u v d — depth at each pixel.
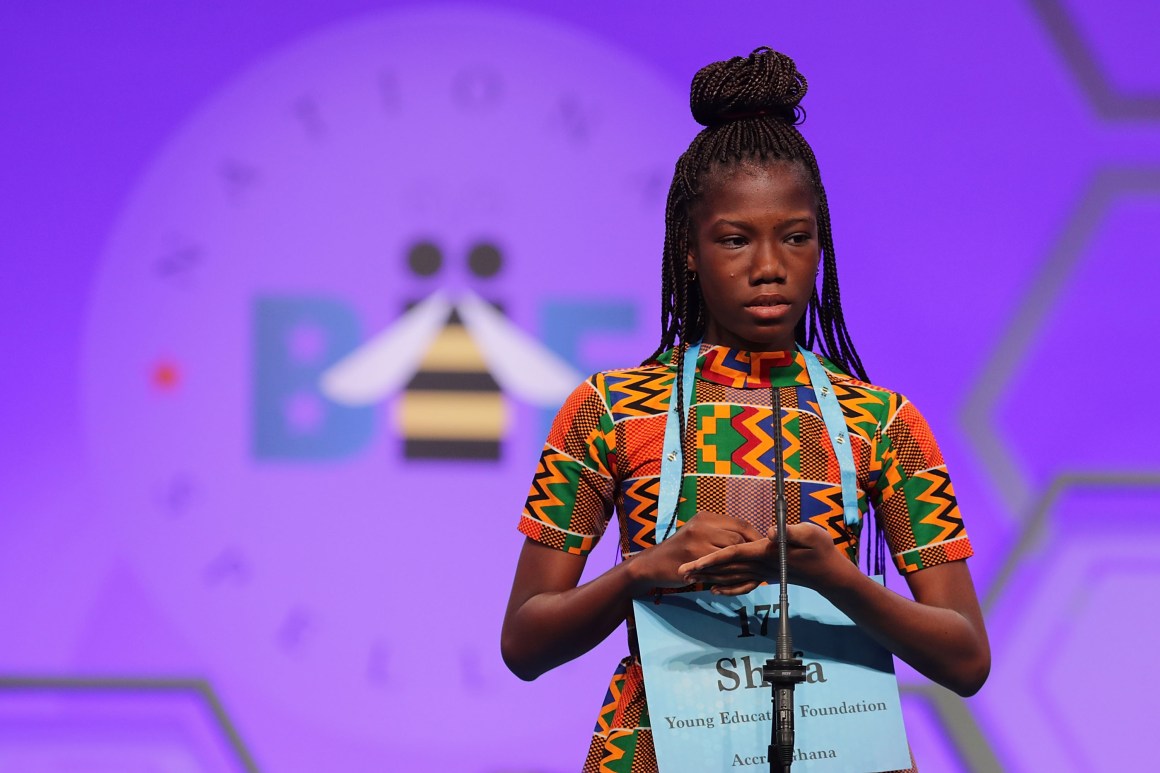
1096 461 10.64
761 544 3.91
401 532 10.60
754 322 4.43
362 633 10.53
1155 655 10.55
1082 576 10.56
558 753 10.41
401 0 11.00
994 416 10.67
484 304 10.79
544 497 4.55
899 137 10.84
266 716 10.47
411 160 10.88
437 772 10.42
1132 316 10.72
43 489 10.62
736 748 4.06
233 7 10.97
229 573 10.59
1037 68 10.88
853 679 4.17
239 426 10.69
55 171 10.84
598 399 4.56
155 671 10.52
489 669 10.49
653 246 10.86
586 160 10.91
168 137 10.88
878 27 10.92
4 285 10.75
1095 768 10.48
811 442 4.38
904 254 10.77
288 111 10.91
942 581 4.42
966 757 10.48
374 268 10.79
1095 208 10.80
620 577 4.13
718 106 4.67
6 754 10.44
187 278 10.79
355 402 10.69
